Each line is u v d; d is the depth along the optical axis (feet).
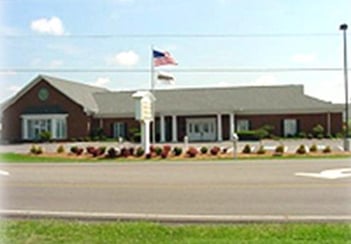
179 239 24.36
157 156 89.56
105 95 172.24
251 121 156.76
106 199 38.40
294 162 74.13
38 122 165.17
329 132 151.74
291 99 157.07
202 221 29.35
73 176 56.08
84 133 160.86
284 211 32.71
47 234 25.55
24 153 105.40
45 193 41.78
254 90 163.32
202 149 93.81
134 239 24.47
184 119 159.43
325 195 39.01
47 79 163.53
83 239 24.45
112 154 91.15
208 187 44.73
